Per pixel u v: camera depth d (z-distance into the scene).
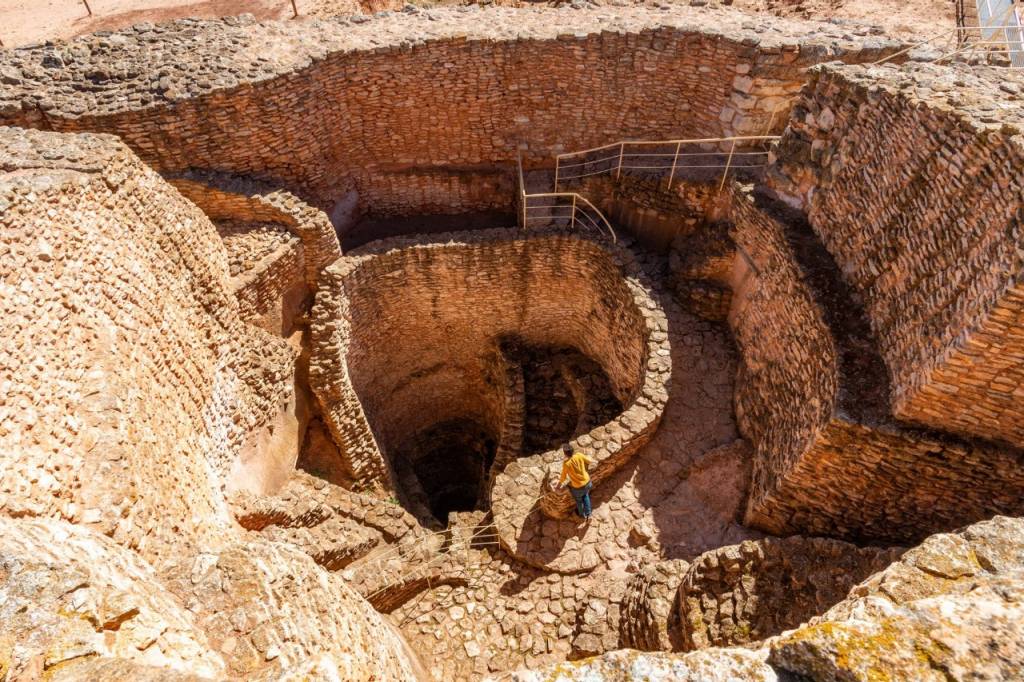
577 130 12.24
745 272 10.41
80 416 5.36
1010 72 8.23
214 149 10.17
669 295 11.66
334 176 11.89
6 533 3.89
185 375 7.48
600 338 12.55
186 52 10.52
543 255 11.97
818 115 8.95
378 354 12.72
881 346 7.35
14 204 5.60
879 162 7.59
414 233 12.66
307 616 4.68
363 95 11.30
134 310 6.81
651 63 11.26
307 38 11.27
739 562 7.20
